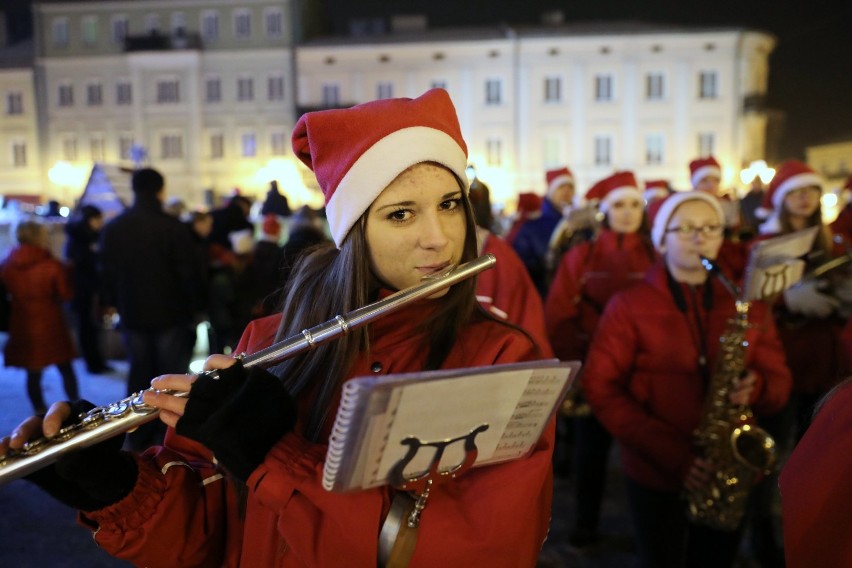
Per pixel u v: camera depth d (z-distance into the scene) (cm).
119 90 3597
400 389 84
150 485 117
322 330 109
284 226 840
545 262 503
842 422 93
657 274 247
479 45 3316
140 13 3584
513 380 94
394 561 98
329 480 89
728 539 228
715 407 228
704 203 239
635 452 237
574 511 374
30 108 3694
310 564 98
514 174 3359
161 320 459
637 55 3262
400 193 114
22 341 526
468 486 105
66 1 3612
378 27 3678
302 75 3456
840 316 327
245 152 3534
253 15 3488
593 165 3328
